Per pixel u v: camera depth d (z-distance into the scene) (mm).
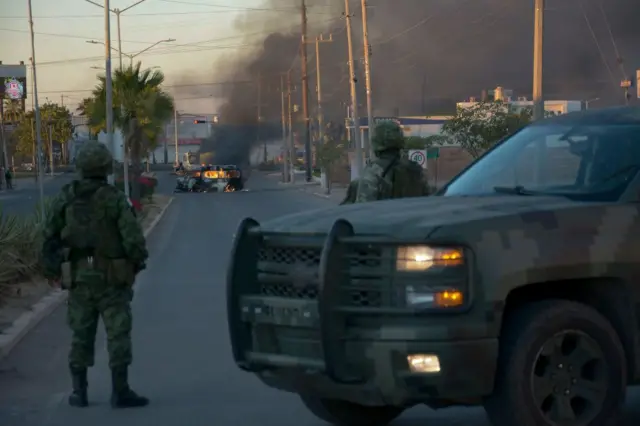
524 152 7184
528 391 5699
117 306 8008
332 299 5609
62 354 10750
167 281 17516
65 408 8164
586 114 7203
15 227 17188
